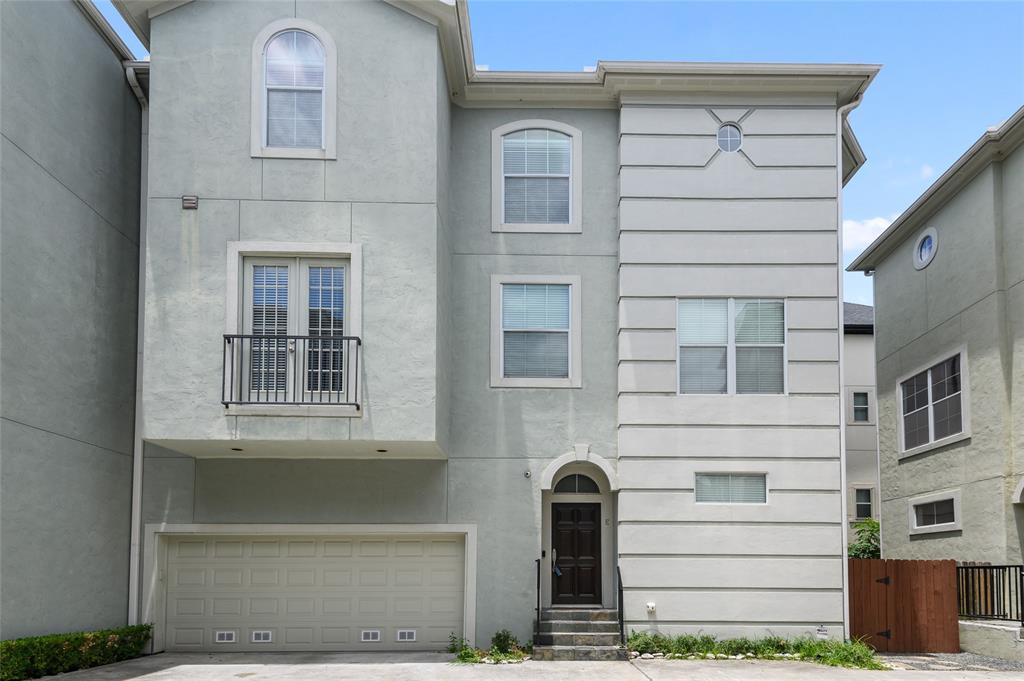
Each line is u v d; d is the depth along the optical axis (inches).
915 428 792.3
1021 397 624.4
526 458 583.5
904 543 800.9
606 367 593.3
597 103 614.9
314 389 516.1
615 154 612.4
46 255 486.3
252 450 549.0
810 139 598.2
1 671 422.6
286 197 523.2
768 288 586.2
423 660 537.6
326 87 532.1
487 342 592.4
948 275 730.2
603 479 596.7
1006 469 633.6
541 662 526.6
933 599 600.1
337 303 524.4
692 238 590.2
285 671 492.1
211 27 533.6
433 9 530.3
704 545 564.1
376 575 585.6
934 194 737.6
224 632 578.9
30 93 473.4
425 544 588.4
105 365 553.0
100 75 555.8
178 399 504.4
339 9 538.0
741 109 601.3
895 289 842.2
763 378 582.9
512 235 603.2
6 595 443.2
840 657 525.3
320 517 577.0
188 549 587.2
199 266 515.5
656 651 543.5
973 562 673.0
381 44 536.1
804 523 567.2
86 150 535.2
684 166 595.8
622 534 565.0
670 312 584.4
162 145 523.2
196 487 579.8
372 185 526.3
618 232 601.0
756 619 557.9
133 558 572.7
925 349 770.2
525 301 600.7
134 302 595.5
